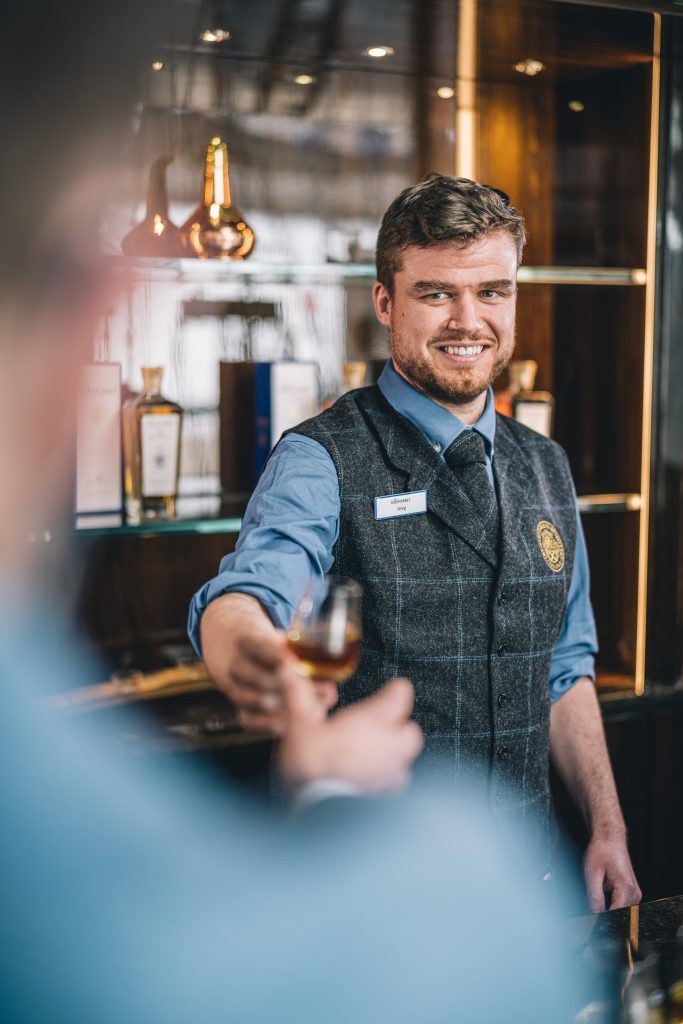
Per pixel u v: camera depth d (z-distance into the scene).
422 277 1.39
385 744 0.63
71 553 2.10
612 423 2.41
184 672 2.27
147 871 1.61
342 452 1.41
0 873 1.07
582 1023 0.81
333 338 2.38
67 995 0.86
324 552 1.29
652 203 2.26
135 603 2.24
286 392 2.21
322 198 2.34
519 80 2.43
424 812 1.30
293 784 0.64
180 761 1.98
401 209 1.41
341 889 0.86
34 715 1.20
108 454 2.04
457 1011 0.79
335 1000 0.79
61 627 2.08
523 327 2.56
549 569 1.50
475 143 2.45
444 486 1.43
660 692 2.33
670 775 2.36
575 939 1.00
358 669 1.40
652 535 2.31
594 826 1.56
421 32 2.04
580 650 1.66
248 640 0.76
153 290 2.21
